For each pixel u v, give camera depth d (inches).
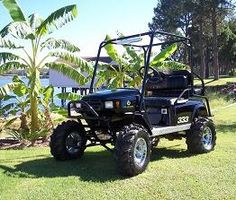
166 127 268.7
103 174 234.5
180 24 1815.9
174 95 303.0
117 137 228.7
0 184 214.1
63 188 207.3
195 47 1982.0
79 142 277.6
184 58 1681.8
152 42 258.8
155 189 204.7
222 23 1811.0
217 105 764.6
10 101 497.0
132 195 196.4
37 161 273.1
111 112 248.2
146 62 257.3
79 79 387.2
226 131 415.2
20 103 401.4
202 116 309.4
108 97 243.1
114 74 579.8
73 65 444.5
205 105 312.0
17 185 212.8
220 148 313.6
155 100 282.5
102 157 284.8
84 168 250.5
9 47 360.5
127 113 245.1
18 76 411.2
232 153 293.9
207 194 197.2
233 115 578.2
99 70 580.7
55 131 269.6
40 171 243.0
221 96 923.4
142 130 235.9
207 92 1003.9
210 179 221.9
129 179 222.7
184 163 261.4
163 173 235.0
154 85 306.0
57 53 383.2
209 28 1806.1
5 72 393.1
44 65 391.5
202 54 1761.8
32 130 388.5
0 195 197.0
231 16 1712.6
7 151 322.7
